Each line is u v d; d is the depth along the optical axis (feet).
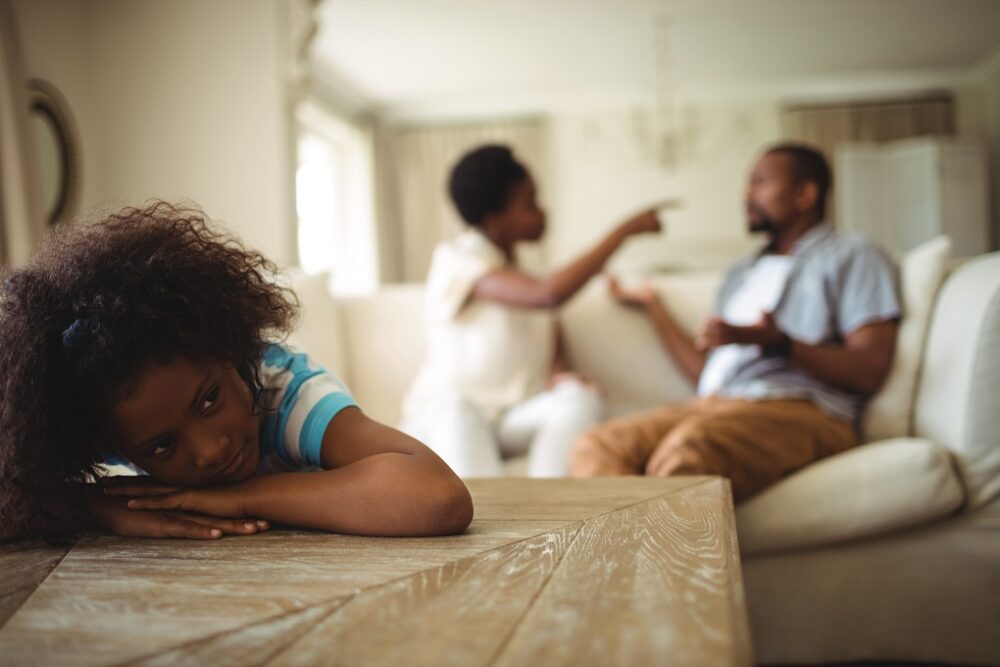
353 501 2.09
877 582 4.66
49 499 2.22
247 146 8.64
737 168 23.52
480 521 2.23
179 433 2.14
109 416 2.04
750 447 4.66
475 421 5.77
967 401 4.74
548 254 24.02
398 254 24.25
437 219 24.13
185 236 2.30
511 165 6.77
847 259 5.82
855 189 21.89
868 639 4.67
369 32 18.43
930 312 5.47
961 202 20.88
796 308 5.95
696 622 1.19
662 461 4.66
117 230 2.19
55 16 8.40
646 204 23.76
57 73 8.41
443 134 24.20
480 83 22.65
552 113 24.13
